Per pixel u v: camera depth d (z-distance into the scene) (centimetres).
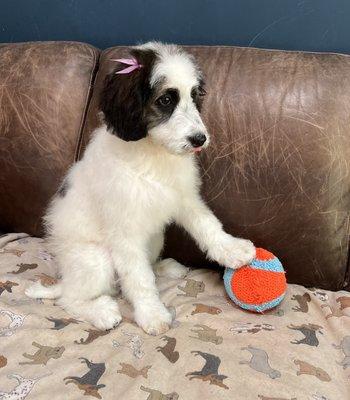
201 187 62
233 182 61
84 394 43
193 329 51
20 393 43
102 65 68
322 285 62
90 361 47
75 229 59
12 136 70
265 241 62
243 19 69
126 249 56
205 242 59
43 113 68
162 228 61
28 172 70
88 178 58
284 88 60
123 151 54
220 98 61
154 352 48
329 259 61
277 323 53
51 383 44
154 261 65
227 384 43
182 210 60
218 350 48
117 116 52
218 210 63
